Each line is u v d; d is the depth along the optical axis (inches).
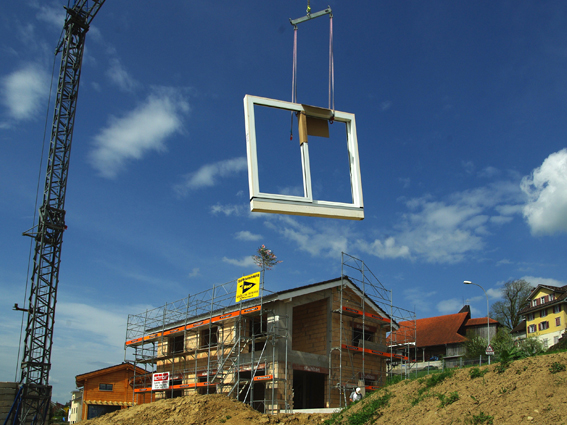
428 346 2228.1
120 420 823.1
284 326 984.9
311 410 845.2
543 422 359.6
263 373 1039.0
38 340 1348.4
